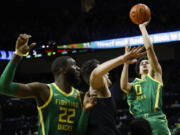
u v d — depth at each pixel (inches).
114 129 147.3
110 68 134.6
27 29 583.5
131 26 524.4
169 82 516.1
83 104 132.8
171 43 478.9
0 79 122.7
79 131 133.8
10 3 655.8
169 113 418.6
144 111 180.2
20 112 399.2
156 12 612.1
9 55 507.8
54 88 135.2
